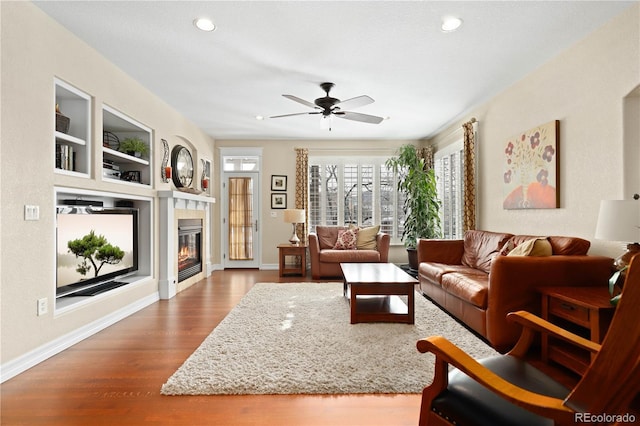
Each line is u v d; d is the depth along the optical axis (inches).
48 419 66.6
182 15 98.6
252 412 68.7
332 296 164.7
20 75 88.6
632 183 96.0
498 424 41.9
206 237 228.5
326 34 108.4
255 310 139.7
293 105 179.3
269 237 261.6
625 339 32.4
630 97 96.0
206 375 82.4
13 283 86.1
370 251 220.7
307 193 258.8
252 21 101.3
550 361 91.9
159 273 165.6
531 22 101.5
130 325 124.7
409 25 103.1
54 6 94.0
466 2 92.1
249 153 261.1
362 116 152.9
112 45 116.2
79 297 116.1
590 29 105.5
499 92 160.1
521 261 99.5
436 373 48.5
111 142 154.9
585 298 83.0
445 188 231.9
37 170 94.0
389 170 263.6
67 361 93.4
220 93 161.8
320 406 70.9
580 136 112.3
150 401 72.9
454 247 176.1
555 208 123.7
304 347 99.6
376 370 85.0
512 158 149.4
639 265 32.3
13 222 86.4
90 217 123.8
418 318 128.3
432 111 189.3
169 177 175.3
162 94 163.2
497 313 100.2
